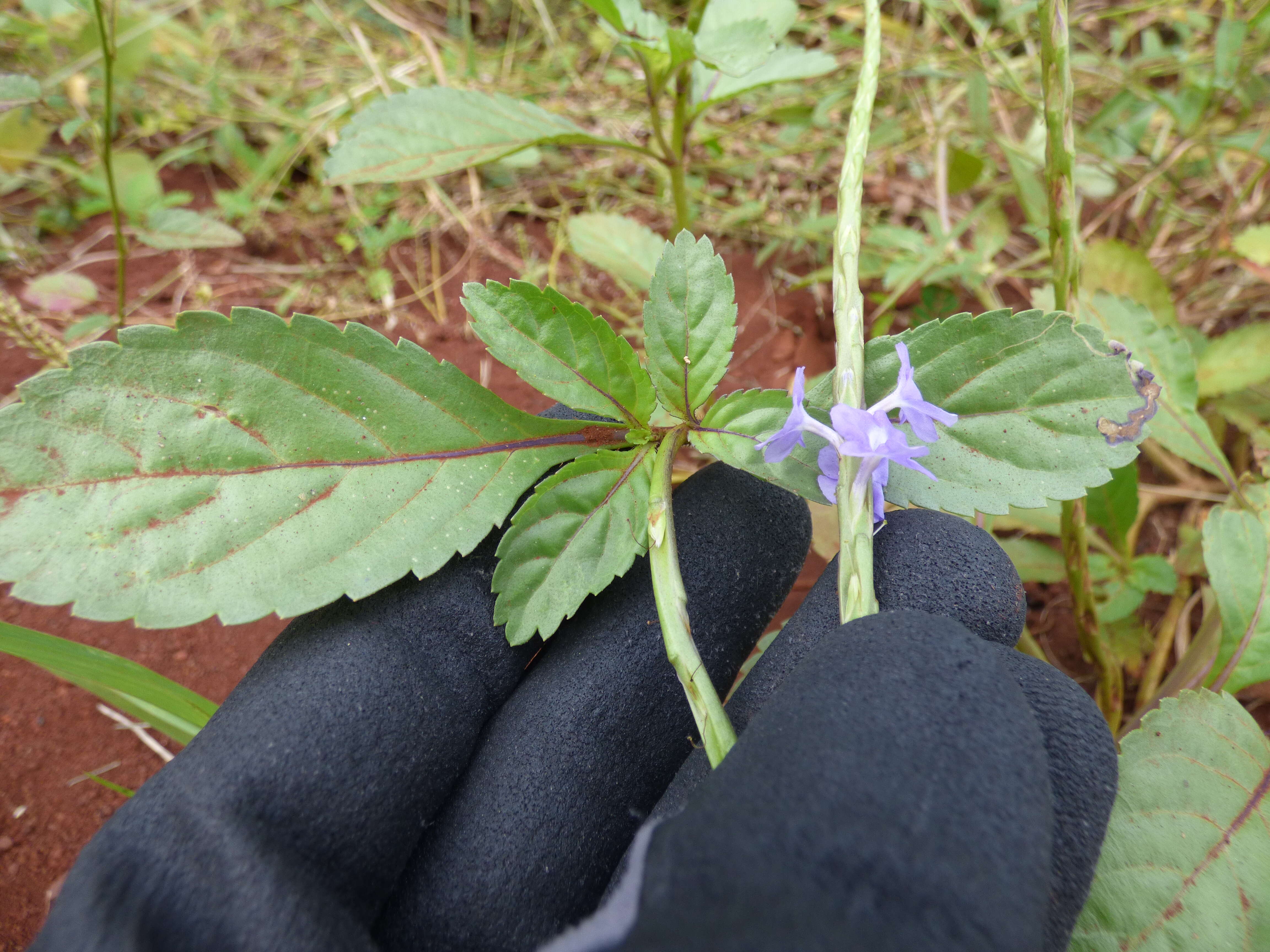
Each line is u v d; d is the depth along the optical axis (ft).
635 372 0.29
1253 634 0.35
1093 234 0.67
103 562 0.24
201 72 0.71
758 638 0.32
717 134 0.65
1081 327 0.27
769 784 0.19
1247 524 0.36
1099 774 0.23
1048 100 0.31
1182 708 0.30
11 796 0.42
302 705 0.25
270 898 0.21
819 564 0.51
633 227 0.53
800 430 0.25
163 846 0.21
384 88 0.69
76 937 0.20
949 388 0.29
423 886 0.26
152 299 0.60
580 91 0.74
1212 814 0.29
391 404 0.28
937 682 0.21
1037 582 0.51
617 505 0.28
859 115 0.30
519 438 0.29
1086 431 0.27
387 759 0.25
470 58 0.71
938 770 0.19
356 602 0.28
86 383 0.25
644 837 0.20
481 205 0.66
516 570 0.27
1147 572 0.43
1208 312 0.59
